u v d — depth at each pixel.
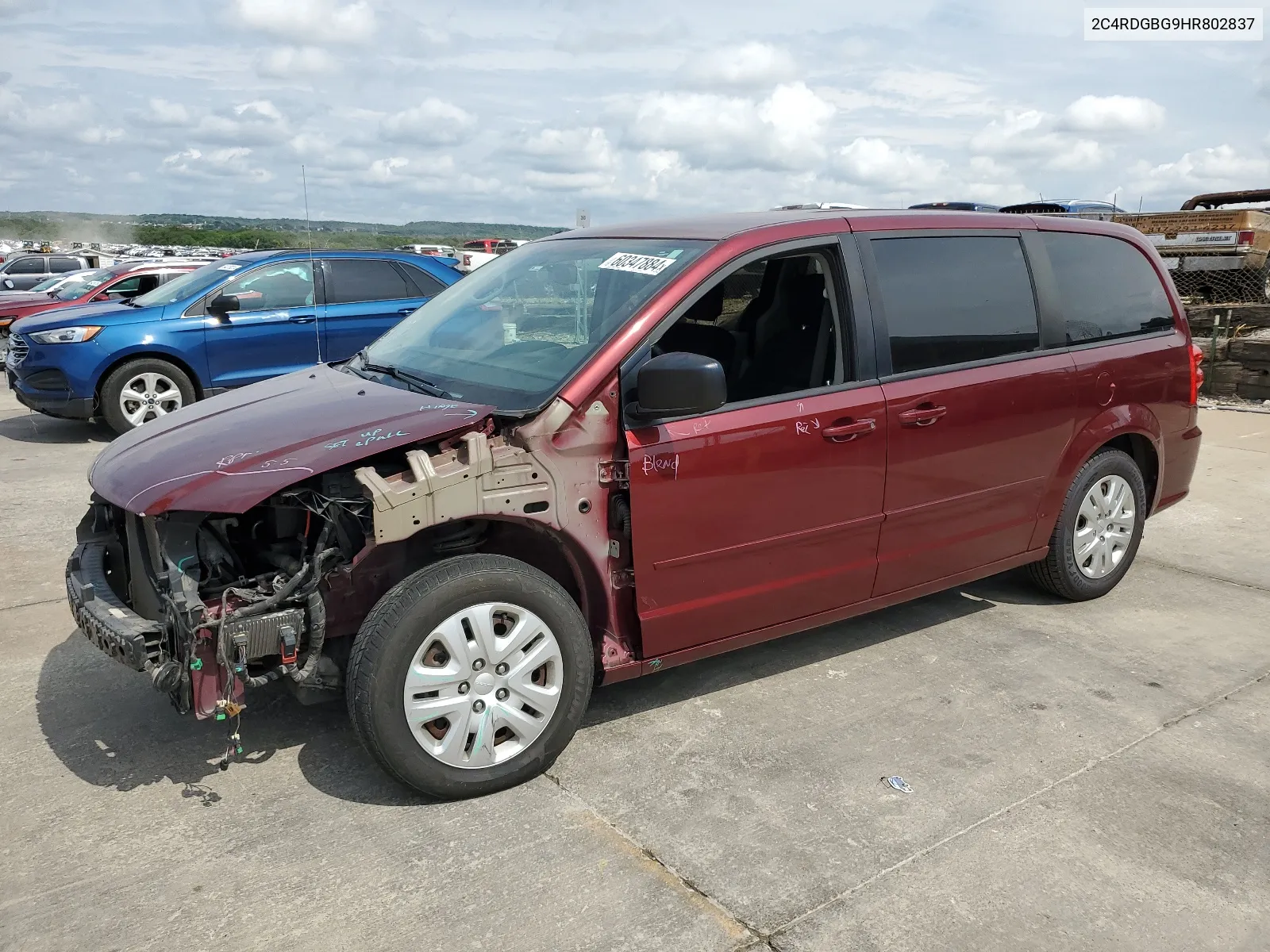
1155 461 4.92
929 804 3.10
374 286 9.50
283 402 3.54
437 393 3.39
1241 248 12.29
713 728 3.59
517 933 2.51
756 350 3.81
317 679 3.01
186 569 2.87
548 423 3.08
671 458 3.24
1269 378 10.77
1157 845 2.90
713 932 2.52
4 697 3.81
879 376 3.74
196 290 9.05
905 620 4.66
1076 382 4.37
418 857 2.81
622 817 3.02
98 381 8.74
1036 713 3.72
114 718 3.65
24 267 27.08
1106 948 2.48
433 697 2.99
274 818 3.00
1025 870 2.77
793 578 3.65
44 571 5.31
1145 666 4.15
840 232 3.74
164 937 2.48
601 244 3.95
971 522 4.14
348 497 3.00
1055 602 4.89
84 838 2.90
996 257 4.18
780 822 3.00
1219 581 5.25
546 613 3.11
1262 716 3.71
